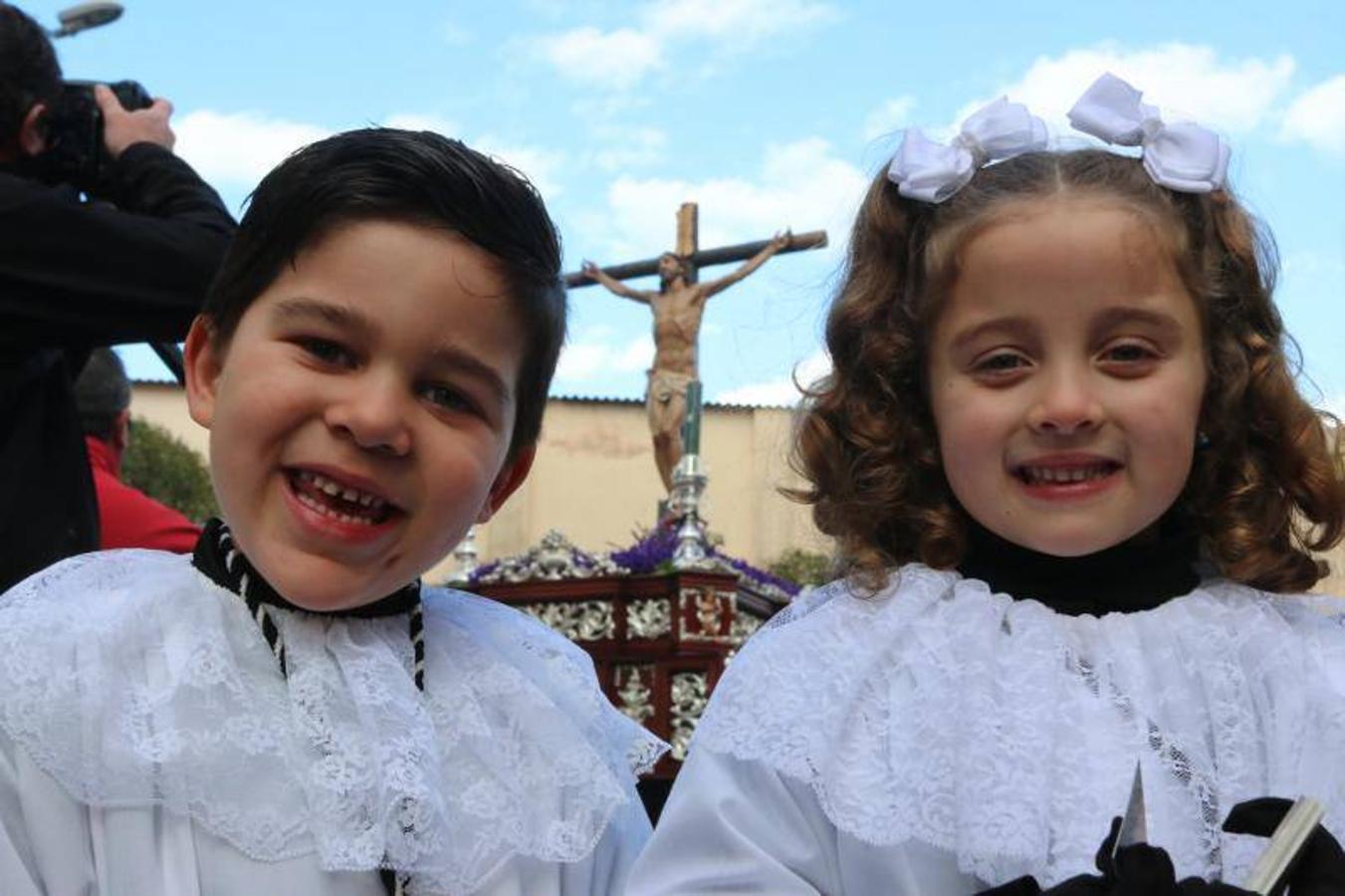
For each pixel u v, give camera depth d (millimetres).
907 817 1790
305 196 1827
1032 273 1858
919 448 2072
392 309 1794
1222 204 2025
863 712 1888
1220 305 1997
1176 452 1880
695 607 4820
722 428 18547
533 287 1899
